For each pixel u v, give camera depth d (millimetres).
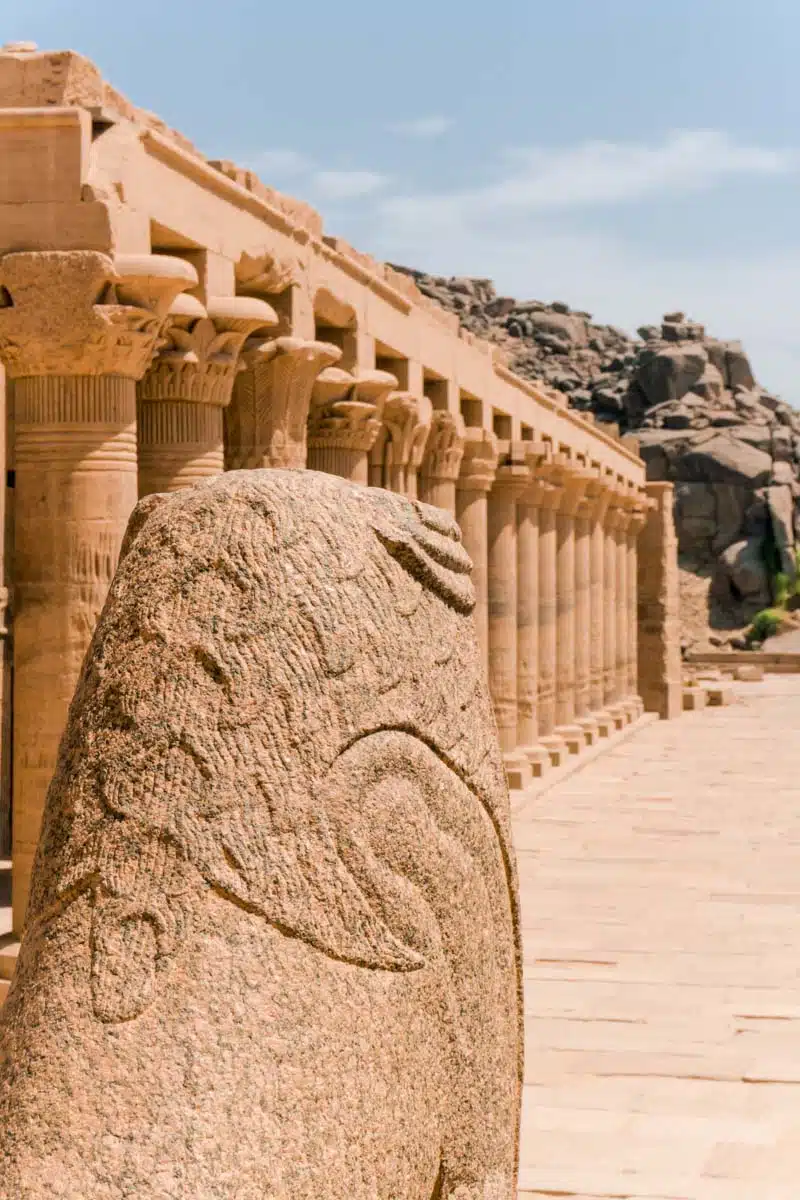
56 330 8180
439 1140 3139
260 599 3127
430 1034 3131
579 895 12773
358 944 3004
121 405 8453
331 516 3295
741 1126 7426
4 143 8203
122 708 3107
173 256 9602
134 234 8539
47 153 8180
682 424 53031
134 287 8336
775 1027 9016
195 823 2963
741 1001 9547
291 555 3189
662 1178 6758
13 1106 2828
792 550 49688
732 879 13469
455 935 3277
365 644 3205
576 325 60938
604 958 10609
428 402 15703
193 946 2871
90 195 8164
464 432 17359
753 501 50594
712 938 11203
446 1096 3188
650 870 13922
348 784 3082
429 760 3293
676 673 30734
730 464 50625
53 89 8320
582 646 24875
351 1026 2926
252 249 10445
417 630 3359
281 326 11227
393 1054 2990
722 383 55062
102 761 3094
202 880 2924
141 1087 2754
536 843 15438
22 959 3119
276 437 11086
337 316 12867
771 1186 6668
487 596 18750
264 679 3068
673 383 54719
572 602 23344
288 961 2904
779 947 10930
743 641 48812
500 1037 3461
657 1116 7566
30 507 8438
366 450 13609
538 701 21547
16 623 8547
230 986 2840
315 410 13102
